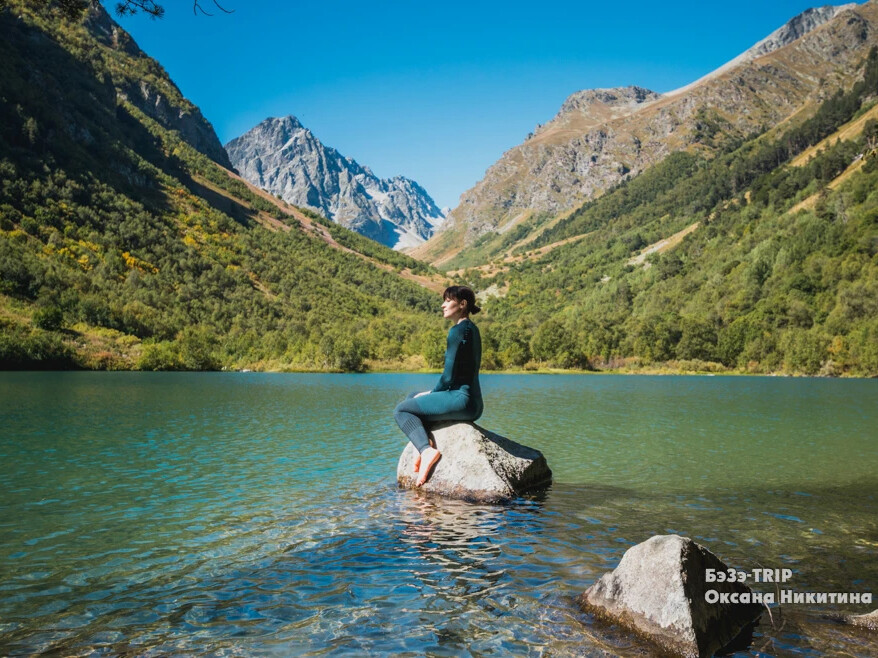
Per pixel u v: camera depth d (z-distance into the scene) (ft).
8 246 395.55
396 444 53.78
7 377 209.36
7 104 556.92
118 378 215.10
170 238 610.65
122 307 396.98
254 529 24.86
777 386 209.67
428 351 424.05
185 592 17.65
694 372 398.62
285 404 107.86
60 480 36.14
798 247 490.90
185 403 105.70
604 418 82.74
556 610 16.08
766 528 25.12
